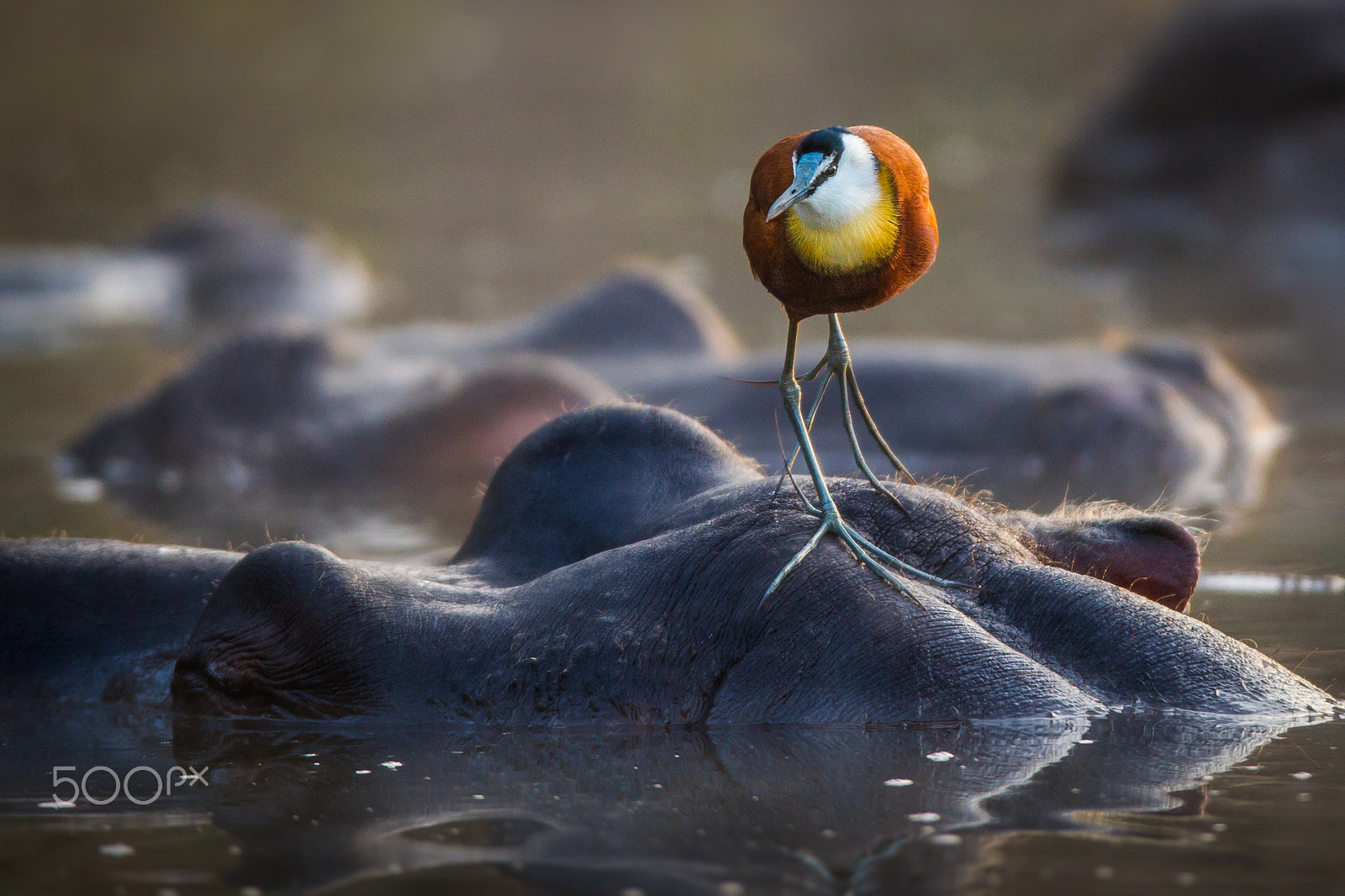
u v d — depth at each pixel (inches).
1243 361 724.0
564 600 259.3
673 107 1829.5
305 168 1562.5
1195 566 275.1
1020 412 557.6
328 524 463.8
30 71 2172.7
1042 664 254.2
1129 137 1284.4
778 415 574.6
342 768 231.9
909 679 246.8
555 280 1039.0
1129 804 207.9
